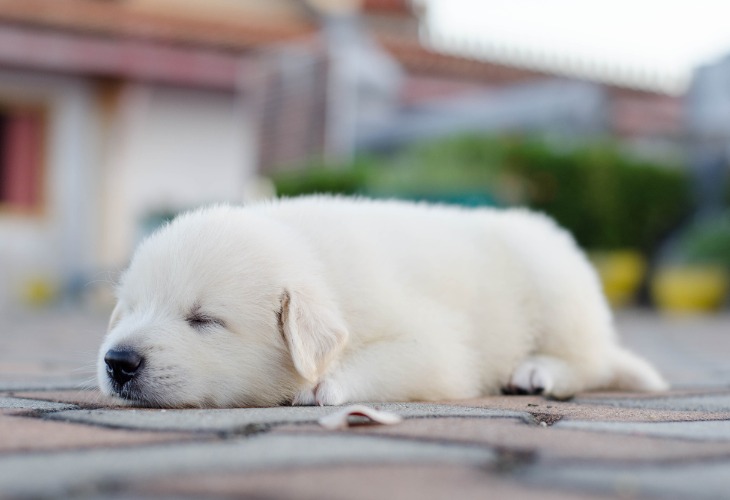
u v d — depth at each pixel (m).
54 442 0.69
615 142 3.03
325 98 3.03
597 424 0.77
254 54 3.47
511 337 0.99
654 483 0.63
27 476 0.63
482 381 0.97
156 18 3.54
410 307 0.92
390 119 3.19
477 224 1.03
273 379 0.87
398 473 0.64
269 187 3.17
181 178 3.47
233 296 0.86
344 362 0.89
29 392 0.93
